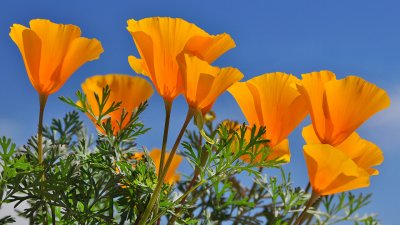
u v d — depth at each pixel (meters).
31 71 0.58
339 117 0.58
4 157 0.59
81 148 0.65
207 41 0.57
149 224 0.58
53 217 0.61
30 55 0.58
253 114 0.61
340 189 0.57
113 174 0.62
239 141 0.59
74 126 0.72
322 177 0.57
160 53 0.57
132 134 0.63
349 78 0.58
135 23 0.57
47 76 0.59
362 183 0.56
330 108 0.58
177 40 0.57
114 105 0.64
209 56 0.57
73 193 0.61
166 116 0.58
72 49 0.59
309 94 0.58
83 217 0.61
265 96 0.60
